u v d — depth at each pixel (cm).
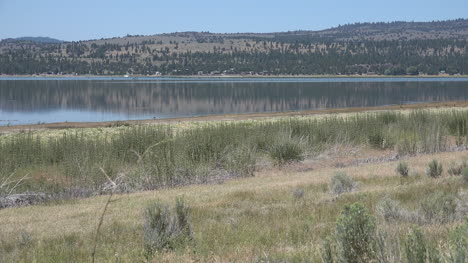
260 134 1953
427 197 855
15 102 7056
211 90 10400
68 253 683
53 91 10075
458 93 8588
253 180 1442
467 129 2109
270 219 845
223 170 1616
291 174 1547
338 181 1123
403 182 1186
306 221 813
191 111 5431
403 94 8412
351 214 491
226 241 711
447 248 526
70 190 1325
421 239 471
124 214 952
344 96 7981
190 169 1509
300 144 1862
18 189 1337
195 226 805
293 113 4622
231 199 1069
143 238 714
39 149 1647
